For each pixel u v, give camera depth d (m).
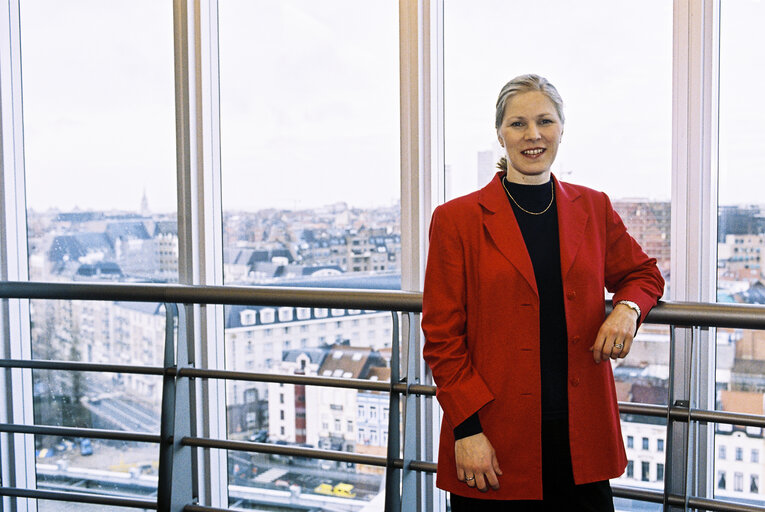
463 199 1.61
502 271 1.51
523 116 1.52
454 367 1.53
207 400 2.79
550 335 1.53
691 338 1.84
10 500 2.95
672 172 2.25
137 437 2.40
